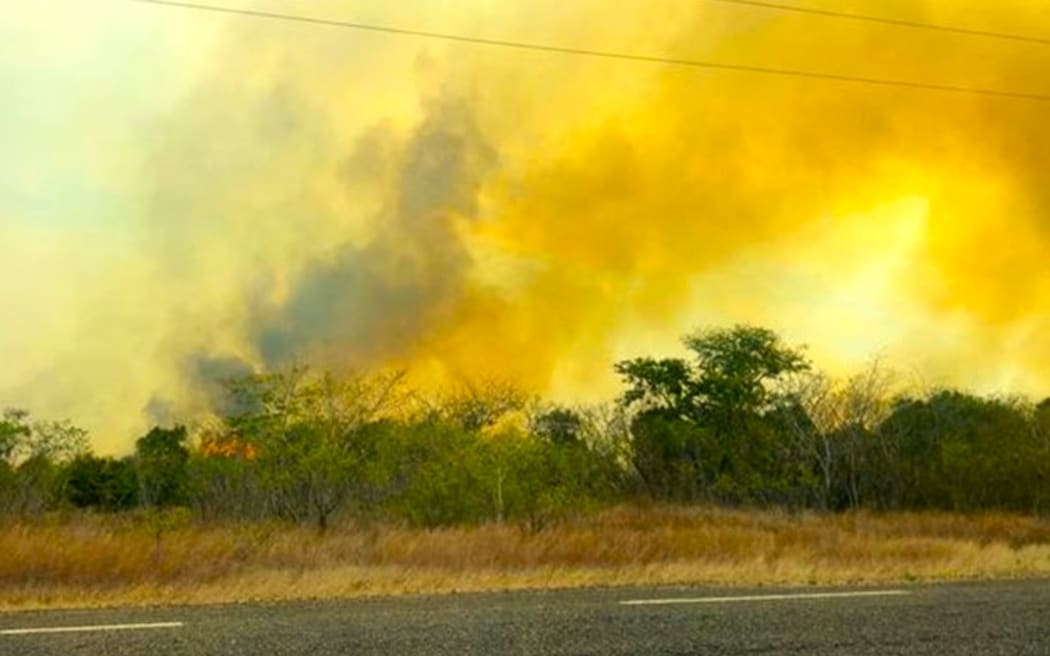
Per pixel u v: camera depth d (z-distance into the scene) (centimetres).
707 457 2930
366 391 1938
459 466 1852
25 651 737
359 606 984
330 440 1877
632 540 1538
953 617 903
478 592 1116
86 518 1912
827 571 1316
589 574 1261
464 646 754
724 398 3067
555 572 1265
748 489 2811
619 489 2862
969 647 756
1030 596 1066
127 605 1005
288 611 944
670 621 876
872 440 2919
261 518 1781
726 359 3159
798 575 1282
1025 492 2748
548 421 2845
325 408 1911
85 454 2597
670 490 2873
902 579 1268
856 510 2716
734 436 2967
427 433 1950
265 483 1839
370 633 809
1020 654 731
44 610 971
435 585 1157
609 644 763
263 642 769
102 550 1193
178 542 1327
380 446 1905
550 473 1961
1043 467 2733
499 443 1939
